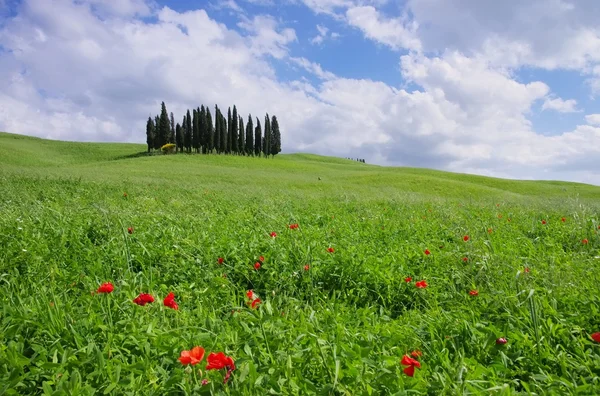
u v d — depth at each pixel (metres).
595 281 4.48
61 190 16.14
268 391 2.24
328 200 16.91
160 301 3.53
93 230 6.59
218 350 2.75
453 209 12.86
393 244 6.82
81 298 3.66
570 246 7.27
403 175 51.69
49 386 2.25
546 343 2.95
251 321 3.15
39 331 2.92
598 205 13.81
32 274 4.51
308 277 4.82
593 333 3.05
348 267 5.13
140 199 13.88
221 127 96.00
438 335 3.24
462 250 6.11
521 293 3.77
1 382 2.30
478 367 2.56
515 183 56.66
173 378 2.28
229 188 24.59
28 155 78.31
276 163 79.69
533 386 2.50
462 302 4.31
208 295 4.21
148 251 5.44
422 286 4.46
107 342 2.74
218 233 6.90
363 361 2.53
